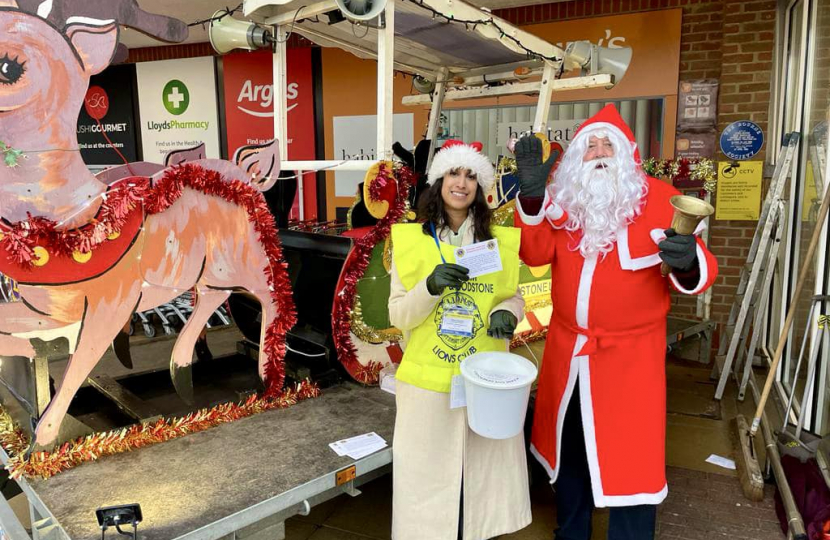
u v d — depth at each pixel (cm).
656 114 502
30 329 195
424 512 203
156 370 315
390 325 293
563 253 220
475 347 201
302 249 295
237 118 654
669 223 207
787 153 389
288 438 233
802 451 295
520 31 321
